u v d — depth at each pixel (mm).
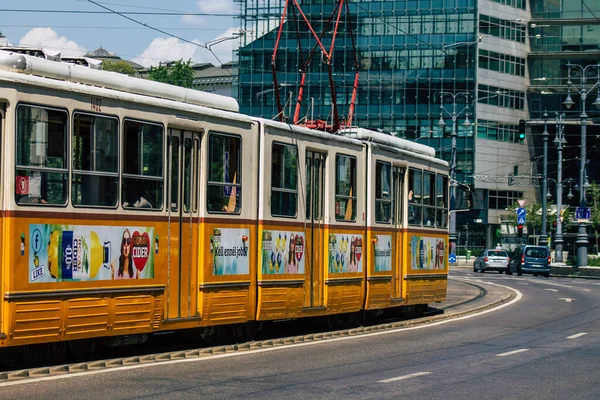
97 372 13023
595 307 30031
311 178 19141
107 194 13984
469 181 91875
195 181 15914
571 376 14039
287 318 18250
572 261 67625
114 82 14414
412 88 88938
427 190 24891
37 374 12672
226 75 114562
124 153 14289
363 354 16406
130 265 14383
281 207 18078
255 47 85188
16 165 12539
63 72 13484
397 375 13727
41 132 12906
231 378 12953
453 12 89125
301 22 85062
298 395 11617
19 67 12844
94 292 13688
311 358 15594
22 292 12555
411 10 88625
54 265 13047
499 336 20203
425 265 24594
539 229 96062
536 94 99500
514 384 13094
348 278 20422
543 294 37375
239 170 16953
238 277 16875
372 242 21516
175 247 15406
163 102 15109
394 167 22812
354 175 20812
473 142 91438
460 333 20797
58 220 13125
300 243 18719
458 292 35656
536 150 100312
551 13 98438
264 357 15562
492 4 93000
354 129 21891
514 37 96250
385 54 88562
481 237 95812
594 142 101312
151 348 16219
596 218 92500
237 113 16922
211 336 17062
